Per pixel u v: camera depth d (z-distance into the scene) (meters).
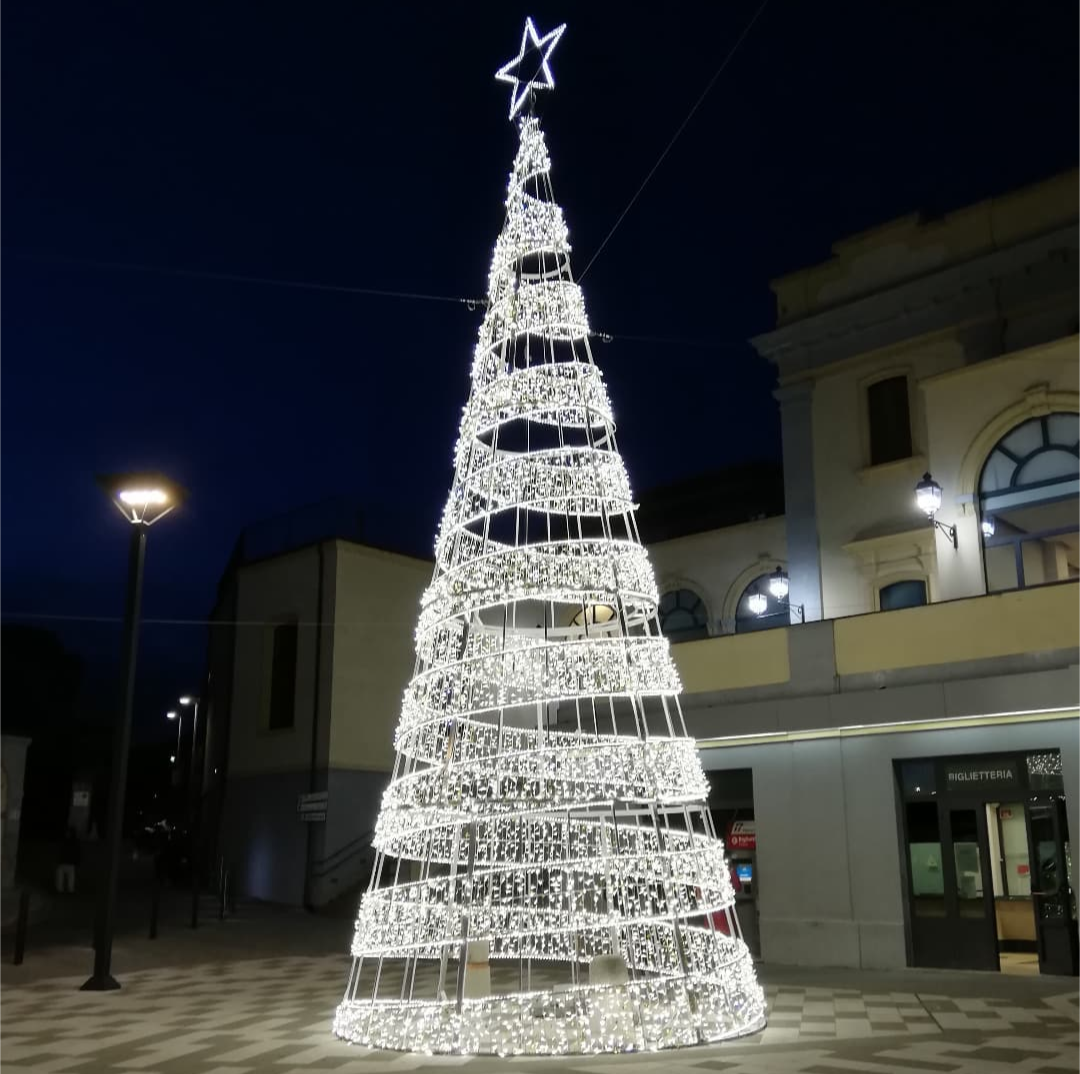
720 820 16.48
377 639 25.06
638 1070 7.52
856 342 19.20
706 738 16.08
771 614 22.33
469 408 10.70
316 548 25.17
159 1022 10.17
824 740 15.19
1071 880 12.83
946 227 18.47
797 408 19.72
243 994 12.18
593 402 10.52
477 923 10.14
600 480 10.41
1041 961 12.93
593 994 9.33
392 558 25.83
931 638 14.50
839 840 14.77
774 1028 9.38
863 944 14.21
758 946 15.62
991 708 13.57
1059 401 15.55
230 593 28.91
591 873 12.17
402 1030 8.62
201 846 29.34
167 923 19.48
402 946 9.23
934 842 14.20
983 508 16.25
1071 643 13.31
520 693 12.91
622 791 10.95
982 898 13.63
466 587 9.88
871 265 19.27
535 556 10.02
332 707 23.77
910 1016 9.98
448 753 9.43
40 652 42.81
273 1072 7.73
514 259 10.91
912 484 18.00
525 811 9.24
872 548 18.19
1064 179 17.33
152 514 14.00
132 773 55.97
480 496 10.95
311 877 22.78
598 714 17.45
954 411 16.70
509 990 12.27
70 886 23.59
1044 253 17.20
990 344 17.47
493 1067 7.77
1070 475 15.44
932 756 14.30
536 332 10.74
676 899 9.70
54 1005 11.34
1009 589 13.97
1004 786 13.77
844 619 15.38
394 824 9.78
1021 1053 8.10
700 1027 8.60
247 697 26.31
